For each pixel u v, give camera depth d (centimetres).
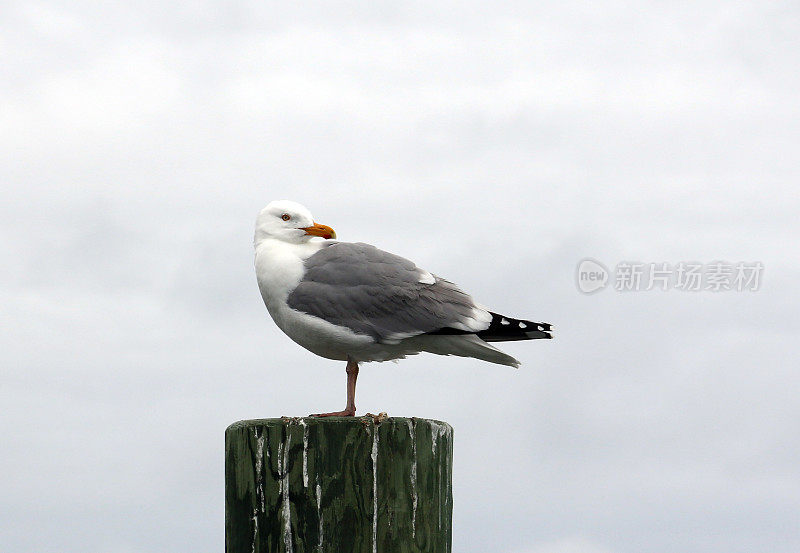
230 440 1098
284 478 1062
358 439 1062
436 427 1087
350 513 1057
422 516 1066
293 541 1058
